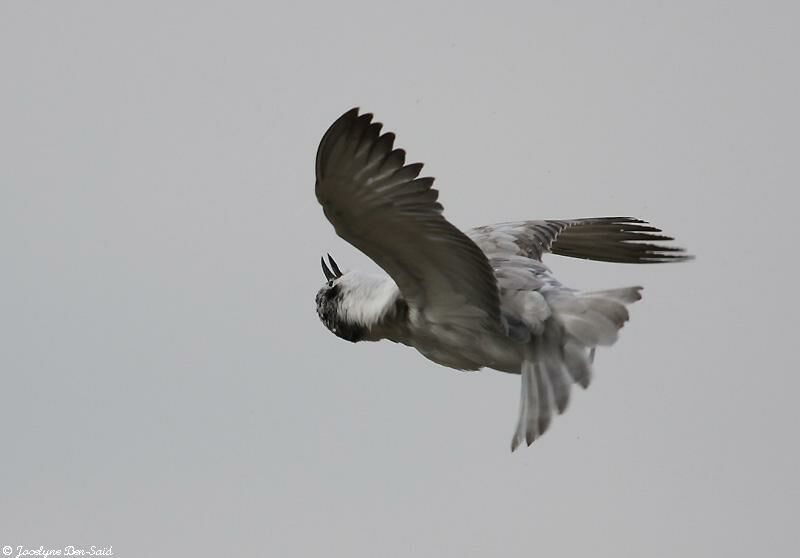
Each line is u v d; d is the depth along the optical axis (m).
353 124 11.28
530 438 12.72
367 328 14.24
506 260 13.66
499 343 13.19
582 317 12.84
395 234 12.23
